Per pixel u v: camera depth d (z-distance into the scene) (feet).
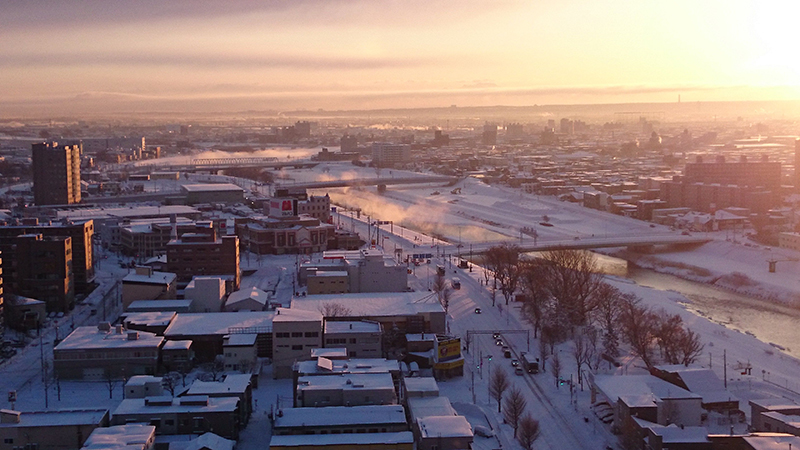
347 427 641.40
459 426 636.07
